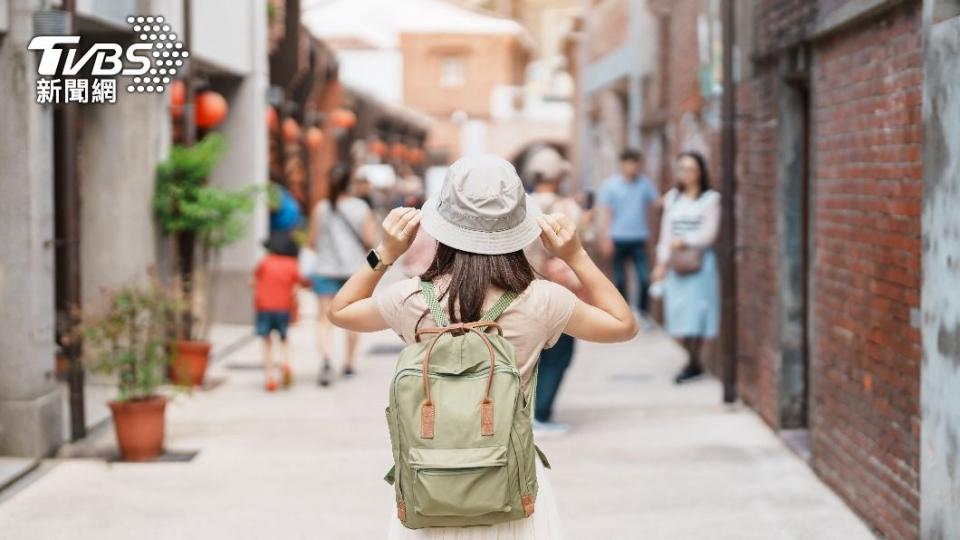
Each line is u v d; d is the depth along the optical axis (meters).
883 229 7.77
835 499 8.80
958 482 6.19
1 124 9.95
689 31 17.55
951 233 6.28
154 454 10.25
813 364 9.62
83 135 13.77
